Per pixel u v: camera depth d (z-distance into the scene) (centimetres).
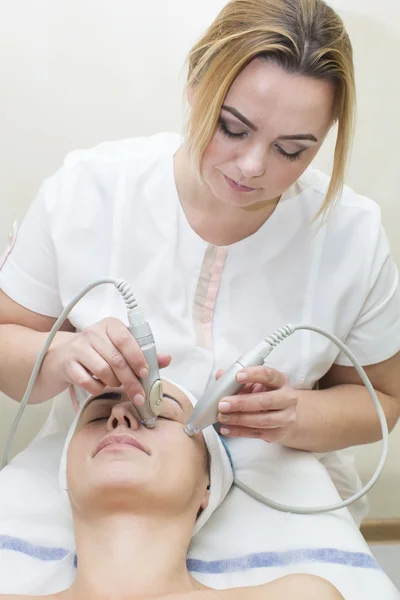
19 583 88
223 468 98
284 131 80
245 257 104
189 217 103
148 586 82
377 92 142
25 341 104
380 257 106
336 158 92
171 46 138
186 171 102
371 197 150
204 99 82
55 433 113
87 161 107
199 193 101
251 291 105
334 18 82
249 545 94
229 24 82
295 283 106
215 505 96
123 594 82
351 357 98
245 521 97
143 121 143
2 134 142
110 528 86
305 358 107
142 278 105
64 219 105
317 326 97
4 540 92
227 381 89
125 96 141
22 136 142
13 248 108
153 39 137
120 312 105
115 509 87
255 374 89
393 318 108
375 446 160
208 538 96
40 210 106
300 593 78
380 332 109
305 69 78
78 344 91
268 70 78
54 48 137
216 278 105
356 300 106
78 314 105
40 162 144
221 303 105
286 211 104
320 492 101
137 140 111
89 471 88
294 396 92
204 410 90
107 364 87
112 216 104
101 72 139
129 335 87
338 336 109
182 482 89
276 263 105
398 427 161
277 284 106
